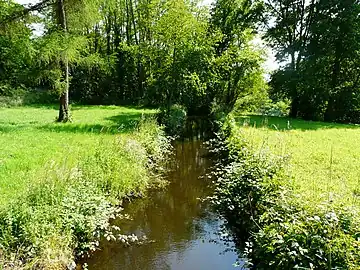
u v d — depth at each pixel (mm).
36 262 5176
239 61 31422
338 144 14734
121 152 10625
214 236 7473
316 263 4367
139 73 38938
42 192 6504
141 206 9070
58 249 5648
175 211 8844
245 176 7797
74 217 6391
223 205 8492
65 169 7707
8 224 5566
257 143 12250
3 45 23781
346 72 29812
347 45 27359
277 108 42219
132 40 41531
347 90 28906
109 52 43219
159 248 6926
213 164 13695
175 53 22031
